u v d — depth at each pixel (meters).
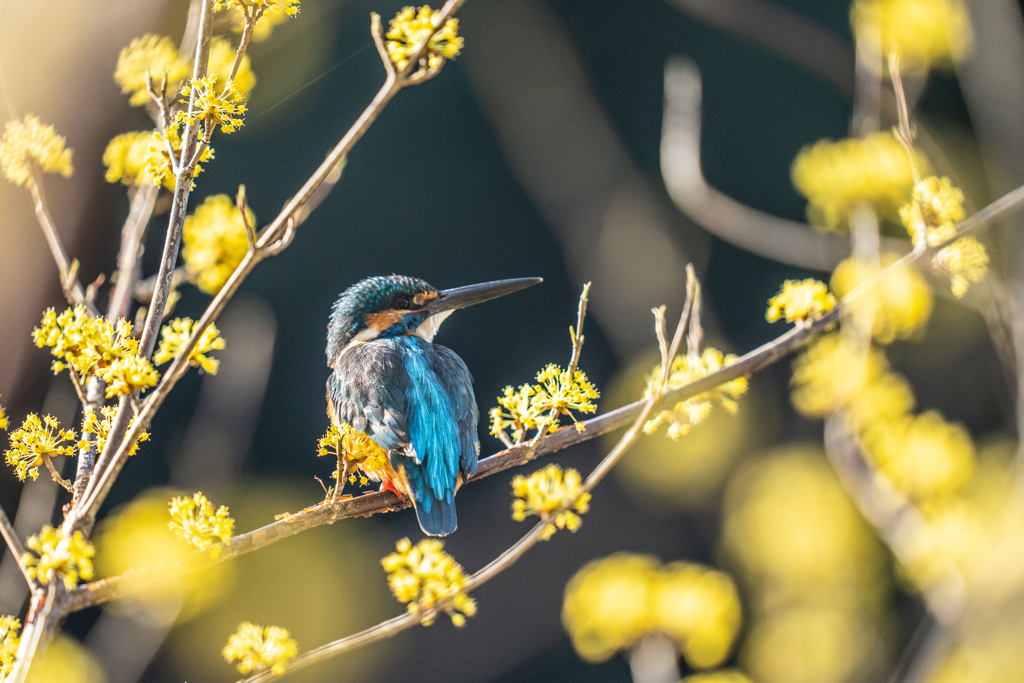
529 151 5.42
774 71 6.32
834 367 4.50
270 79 4.62
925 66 4.51
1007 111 4.50
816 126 6.20
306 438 5.54
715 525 4.66
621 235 4.92
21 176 4.36
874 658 4.54
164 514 4.45
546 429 4.38
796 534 4.55
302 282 5.86
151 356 4.34
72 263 4.37
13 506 4.39
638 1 6.38
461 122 6.25
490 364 6.11
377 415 4.43
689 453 4.66
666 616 4.46
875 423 4.49
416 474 4.43
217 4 4.33
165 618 4.50
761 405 4.68
